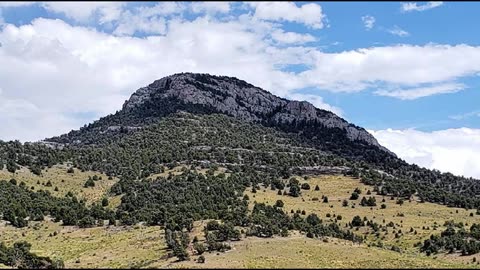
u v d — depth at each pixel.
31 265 163.50
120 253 170.12
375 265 146.62
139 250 171.25
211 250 161.62
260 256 153.75
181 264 147.62
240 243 169.75
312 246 168.38
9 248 175.88
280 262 146.00
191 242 172.88
